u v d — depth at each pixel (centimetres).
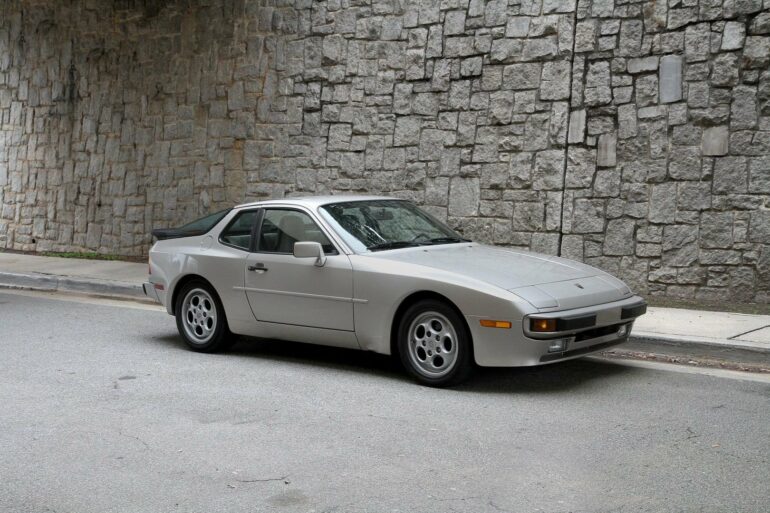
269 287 832
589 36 1184
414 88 1336
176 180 1612
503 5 1253
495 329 692
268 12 1486
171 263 920
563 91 1204
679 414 657
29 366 845
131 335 1009
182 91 1597
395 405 691
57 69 1781
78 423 651
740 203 1087
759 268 1077
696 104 1110
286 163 1473
